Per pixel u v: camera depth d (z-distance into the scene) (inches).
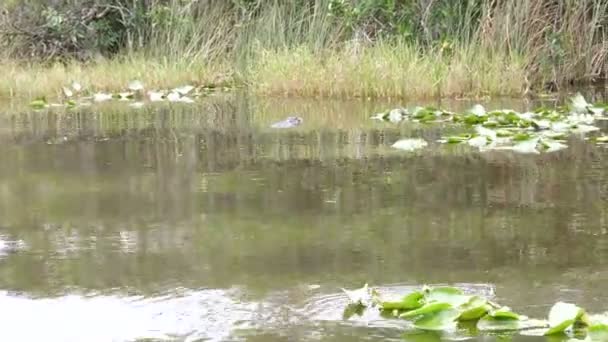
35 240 199.3
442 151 305.1
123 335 140.4
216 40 612.4
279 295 158.7
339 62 511.5
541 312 148.6
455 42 526.3
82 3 659.4
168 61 609.3
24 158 309.3
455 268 172.9
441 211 218.2
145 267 176.7
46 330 143.6
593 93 495.2
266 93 521.0
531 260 177.0
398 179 258.5
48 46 651.5
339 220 211.0
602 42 560.1
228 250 187.3
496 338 137.8
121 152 319.3
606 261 175.5
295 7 599.2
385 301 150.4
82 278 170.7
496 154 297.0
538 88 516.7
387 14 576.7
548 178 255.0
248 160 297.0
